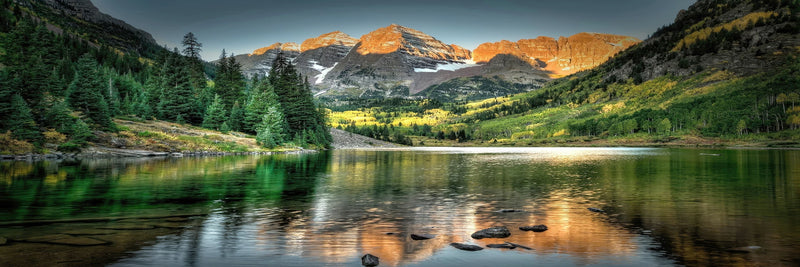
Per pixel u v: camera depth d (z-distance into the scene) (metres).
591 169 54.03
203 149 85.25
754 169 52.22
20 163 52.44
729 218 20.53
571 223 19.38
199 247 14.77
